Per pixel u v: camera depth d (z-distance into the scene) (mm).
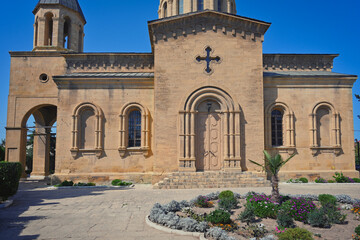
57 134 22688
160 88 21719
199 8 27812
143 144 22766
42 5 28297
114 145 22828
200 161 21344
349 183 20594
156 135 21219
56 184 21938
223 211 10617
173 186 19375
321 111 23500
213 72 21969
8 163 14398
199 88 21766
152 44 25047
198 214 11453
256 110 21688
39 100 26812
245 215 10570
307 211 10625
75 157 22531
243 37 22438
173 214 10648
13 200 15648
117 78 23219
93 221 11023
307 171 22547
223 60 22109
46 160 32312
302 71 26766
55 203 14586
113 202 14461
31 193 18250
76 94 23141
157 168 20953
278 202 11969
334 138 23031
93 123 23078
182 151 20953
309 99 23375
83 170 22469
